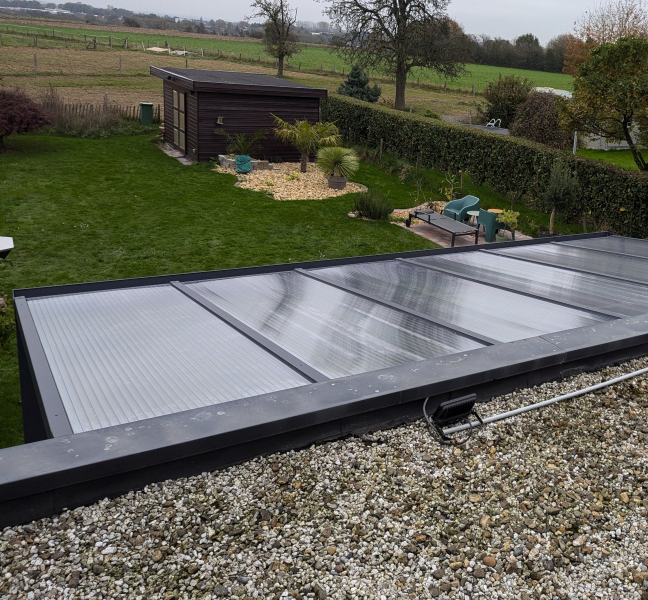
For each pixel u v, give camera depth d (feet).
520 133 69.97
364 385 10.05
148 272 32.30
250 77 66.64
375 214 44.52
